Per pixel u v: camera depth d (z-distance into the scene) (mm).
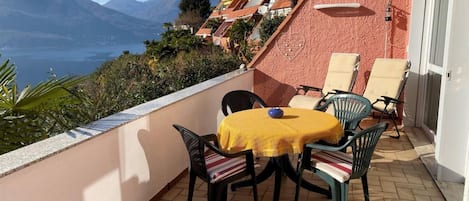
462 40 3133
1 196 1683
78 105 2949
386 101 4672
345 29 5859
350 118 3607
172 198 3184
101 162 2420
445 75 3234
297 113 3314
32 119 2234
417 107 5309
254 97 4227
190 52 8617
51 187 1982
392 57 5684
